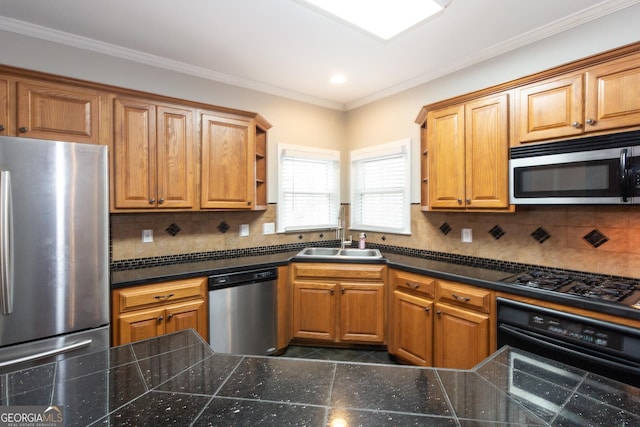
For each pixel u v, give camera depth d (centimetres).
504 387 87
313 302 288
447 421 72
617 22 190
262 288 272
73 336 183
